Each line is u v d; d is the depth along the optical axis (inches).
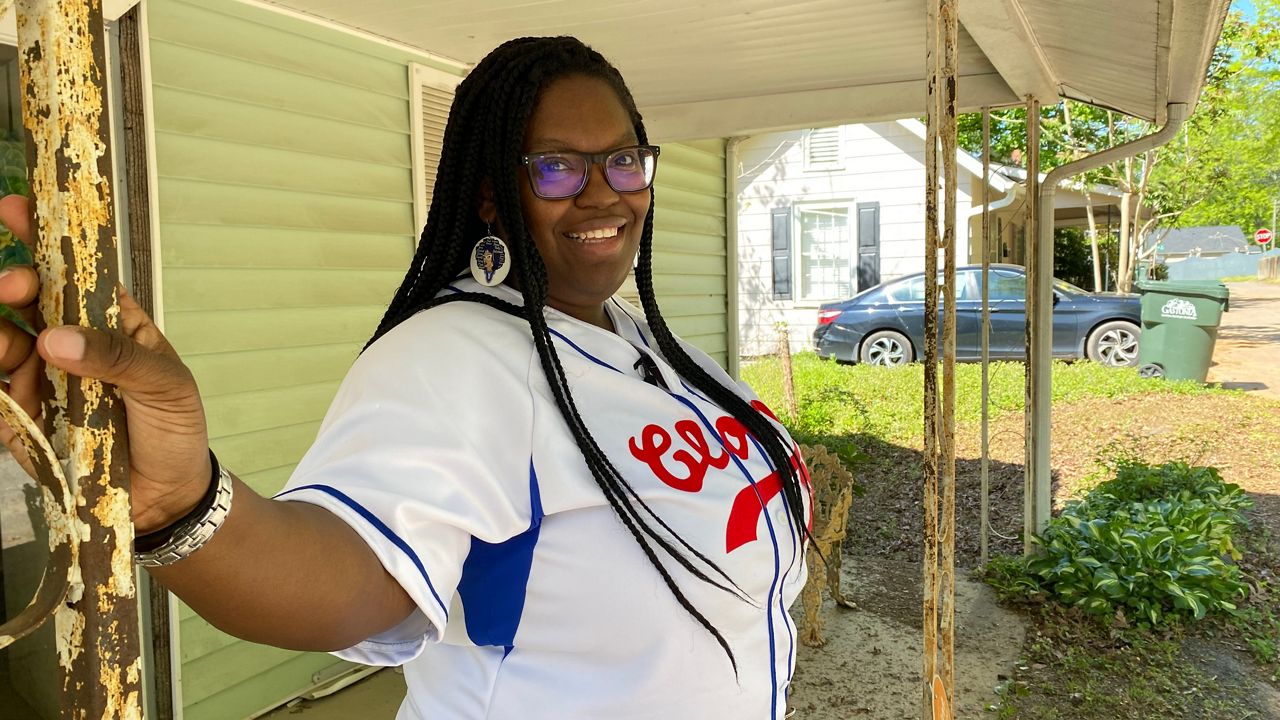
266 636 30.6
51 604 23.0
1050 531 209.5
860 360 490.6
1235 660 173.8
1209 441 332.8
